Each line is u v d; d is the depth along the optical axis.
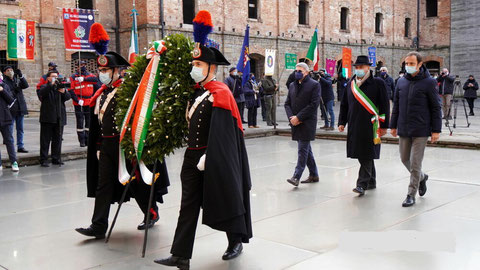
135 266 4.50
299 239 5.16
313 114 7.45
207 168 4.11
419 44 36.16
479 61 32.97
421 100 6.22
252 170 9.23
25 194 7.53
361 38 32.88
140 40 22.20
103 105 5.30
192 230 4.26
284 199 6.92
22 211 6.54
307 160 7.95
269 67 16.00
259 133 14.63
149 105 4.81
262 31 26.98
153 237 5.34
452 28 34.22
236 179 4.17
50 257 4.76
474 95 19.70
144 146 4.90
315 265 4.41
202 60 4.29
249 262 4.54
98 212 5.22
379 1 33.72
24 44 12.94
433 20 35.31
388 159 10.05
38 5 20.12
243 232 4.21
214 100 4.22
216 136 4.14
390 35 34.75
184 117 4.71
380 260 4.49
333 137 13.51
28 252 4.91
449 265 4.34
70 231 5.61
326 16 30.41
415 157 6.38
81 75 11.88
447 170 8.69
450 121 17.23
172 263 4.25
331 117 14.84
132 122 4.96
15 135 14.21
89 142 5.52
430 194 7.02
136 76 5.15
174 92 4.62
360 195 7.06
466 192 7.07
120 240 5.25
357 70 6.89
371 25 33.41
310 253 4.73
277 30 27.83
